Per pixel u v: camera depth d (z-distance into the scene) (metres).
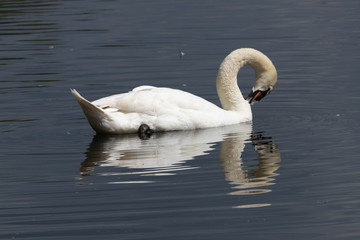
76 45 25.19
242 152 13.45
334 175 11.75
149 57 23.27
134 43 25.47
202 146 13.98
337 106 17.47
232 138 14.66
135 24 29.17
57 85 19.81
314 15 30.70
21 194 11.06
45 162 12.91
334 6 33.12
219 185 11.33
